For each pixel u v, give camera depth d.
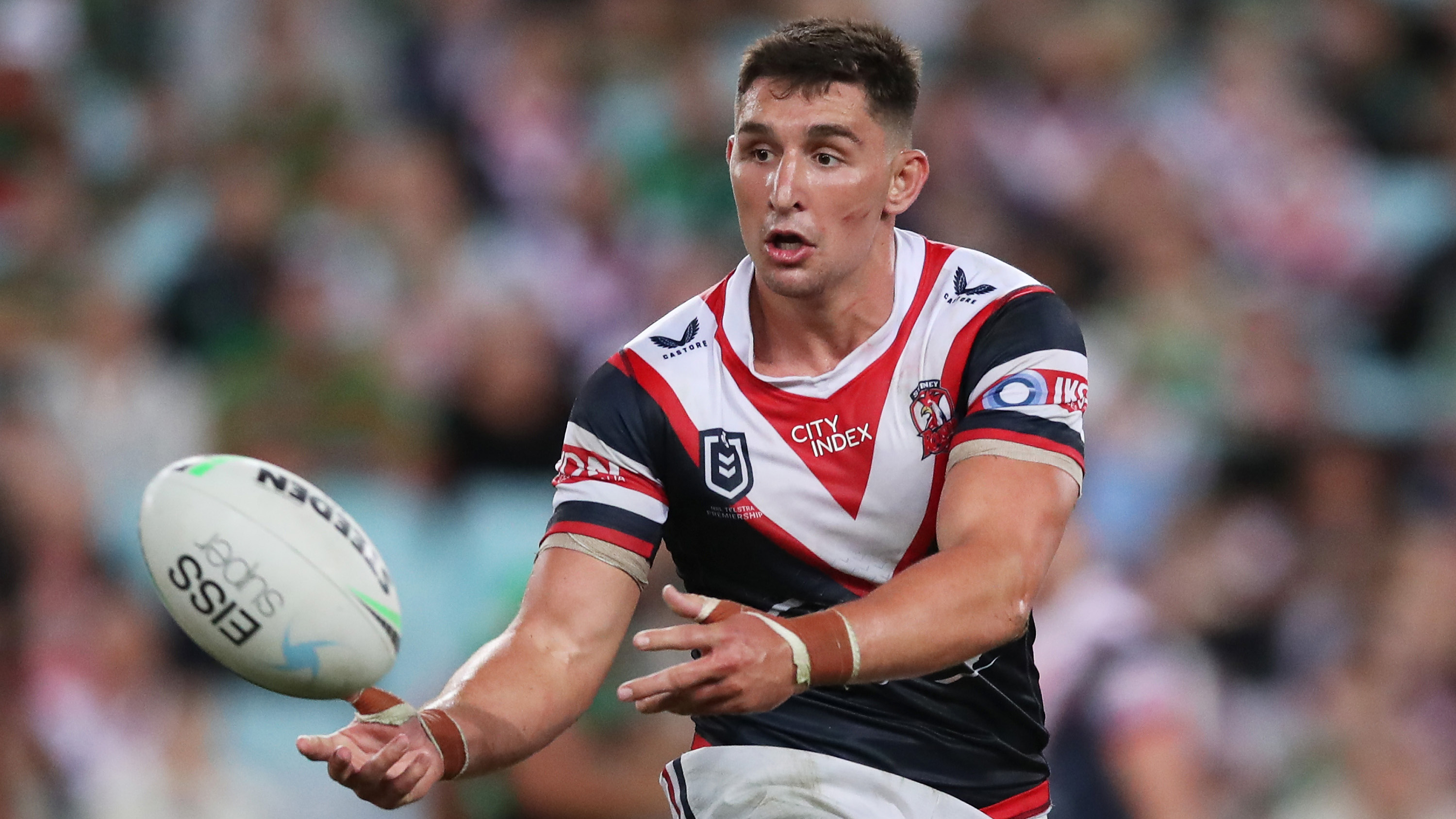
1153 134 38.94
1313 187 38.50
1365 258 38.19
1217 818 26.72
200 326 32.47
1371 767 25.67
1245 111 40.03
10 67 37.66
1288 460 31.50
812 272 11.51
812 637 9.48
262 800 26.30
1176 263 35.78
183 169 36.75
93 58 40.28
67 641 27.39
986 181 36.97
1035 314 11.77
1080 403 11.48
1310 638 28.81
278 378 30.11
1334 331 36.59
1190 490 31.25
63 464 29.47
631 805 19.88
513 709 11.27
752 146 11.59
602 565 11.98
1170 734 19.72
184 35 39.22
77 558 28.91
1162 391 32.97
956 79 39.28
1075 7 41.03
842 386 11.94
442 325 31.95
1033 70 39.44
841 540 12.05
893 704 12.30
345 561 10.79
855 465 11.94
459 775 10.91
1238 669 29.17
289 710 27.06
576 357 32.41
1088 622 20.11
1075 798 19.81
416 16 40.28
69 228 35.88
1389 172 40.69
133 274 34.69
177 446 31.22
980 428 11.29
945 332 11.90
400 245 33.84
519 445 30.12
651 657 19.95
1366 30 42.62
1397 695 26.41
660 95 38.31
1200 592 29.61
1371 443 32.66
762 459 12.03
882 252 12.02
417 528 28.66
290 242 33.28
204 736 26.23
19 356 31.69
